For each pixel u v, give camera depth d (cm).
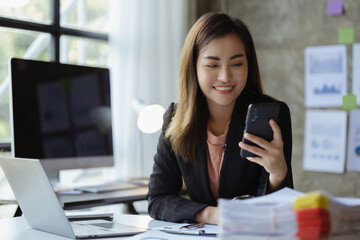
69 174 309
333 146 331
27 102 212
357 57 323
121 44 324
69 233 118
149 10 336
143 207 333
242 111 146
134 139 324
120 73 322
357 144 323
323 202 85
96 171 321
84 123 234
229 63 136
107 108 246
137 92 328
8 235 123
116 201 199
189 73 146
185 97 149
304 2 342
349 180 325
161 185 152
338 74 330
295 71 346
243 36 143
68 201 186
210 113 151
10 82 207
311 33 340
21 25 283
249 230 87
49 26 298
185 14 355
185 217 135
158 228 125
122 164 321
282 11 351
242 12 367
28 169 118
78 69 234
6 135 282
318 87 337
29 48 294
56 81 223
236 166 145
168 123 159
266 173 142
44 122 217
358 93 323
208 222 131
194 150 146
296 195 95
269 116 123
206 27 138
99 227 128
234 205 88
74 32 313
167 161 154
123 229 125
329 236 86
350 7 325
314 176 338
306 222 85
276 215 86
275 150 122
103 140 243
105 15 338
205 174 147
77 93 232
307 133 340
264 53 359
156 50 338
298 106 345
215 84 138
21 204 131
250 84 151
